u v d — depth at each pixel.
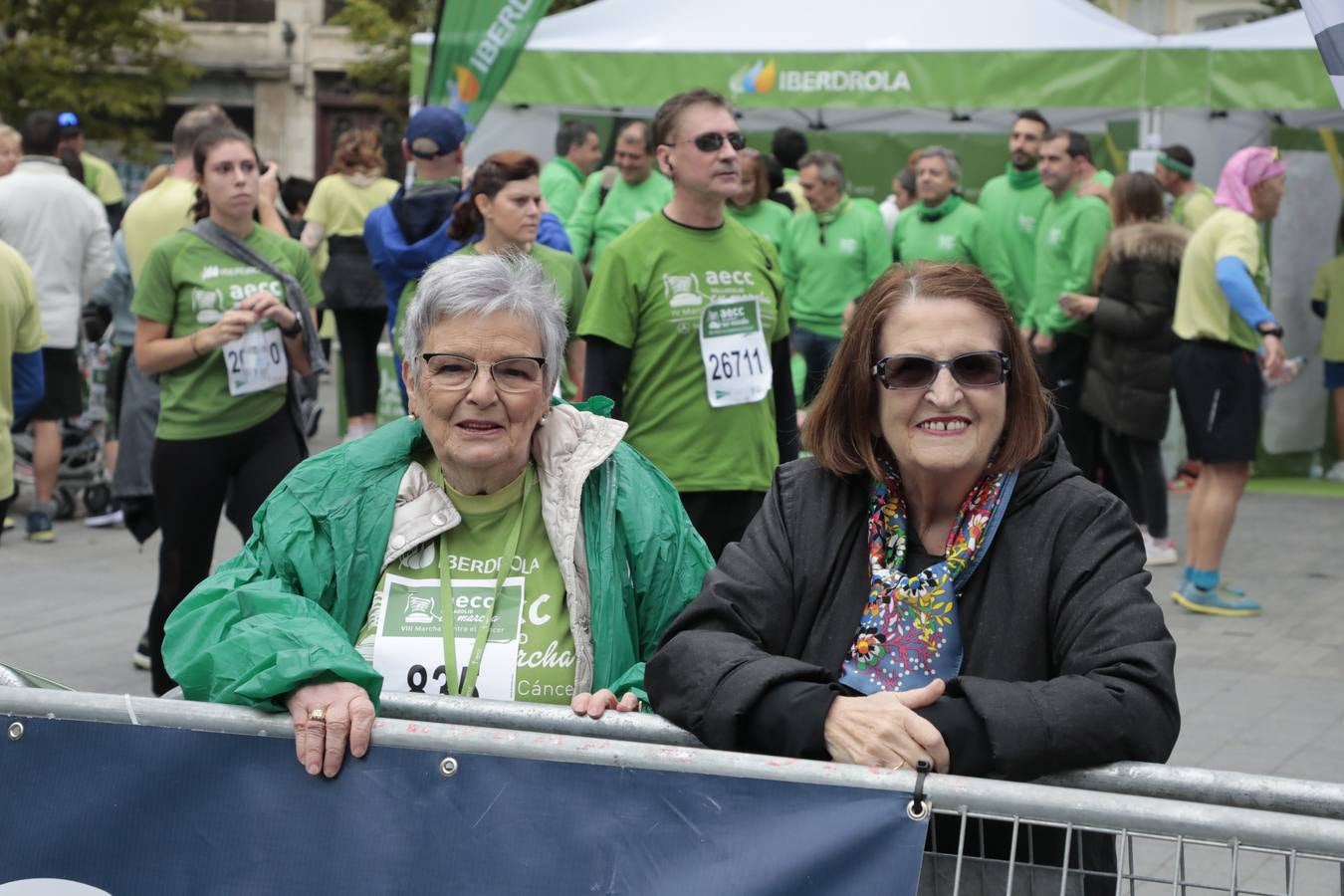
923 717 2.29
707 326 5.38
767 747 2.37
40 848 2.41
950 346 2.47
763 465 5.50
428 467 3.04
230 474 6.20
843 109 12.61
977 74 11.57
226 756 2.38
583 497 3.03
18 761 2.42
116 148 27.72
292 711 2.39
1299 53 10.93
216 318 6.07
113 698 2.41
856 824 2.14
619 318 5.35
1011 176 11.03
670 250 5.38
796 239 11.09
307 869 2.33
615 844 2.22
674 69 12.02
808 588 2.59
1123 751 2.28
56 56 25.73
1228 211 8.06
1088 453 10.06
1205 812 2.03
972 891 2.30
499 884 2.26
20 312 6.88
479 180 6.20
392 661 2.92
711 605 2.58
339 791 2.33
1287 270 12.90
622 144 10.96
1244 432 8.21
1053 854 2.29
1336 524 11.03
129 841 2.39
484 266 2.90
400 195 6.80
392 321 6.88
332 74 34.50
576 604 2.96
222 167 6.11
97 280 9.78
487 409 2.87
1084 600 2.42
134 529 7.75
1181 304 8.25
